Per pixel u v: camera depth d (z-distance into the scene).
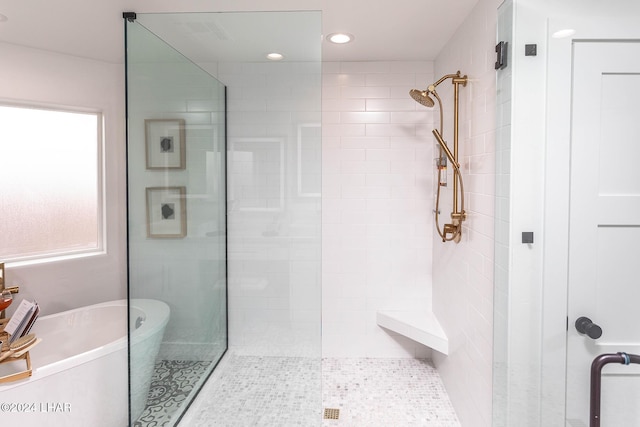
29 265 2.48
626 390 1.37
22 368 1.97
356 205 2.85
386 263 2.87
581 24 1.35
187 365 1.90
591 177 1.38
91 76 2.71
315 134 1.75
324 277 2.89
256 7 1.89
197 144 1.83
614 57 1.34
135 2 1.82
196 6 1.86
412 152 2.80
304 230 1.79
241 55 1.75
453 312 2.28
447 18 2.03
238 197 1.81
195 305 1.90
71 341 2.54
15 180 2.51
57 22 2.08
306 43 1.71
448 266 2.39
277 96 1.75
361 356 2.92
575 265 1.41
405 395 2.45
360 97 2.79
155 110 1.85
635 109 1.34
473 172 1.91
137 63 1.83
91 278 2.75
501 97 1.53
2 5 1.85
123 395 2.10
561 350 1.44
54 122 2.65
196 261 1.88
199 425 1.90
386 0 1.82
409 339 2.92
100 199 2.83
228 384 1.87
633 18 1.32
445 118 2.46
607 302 1.40
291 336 1.82
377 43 2.41
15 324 1.95
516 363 1.50
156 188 1.88
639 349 1.39
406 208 2.83
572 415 1.45
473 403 1.92
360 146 2.81
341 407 2.32
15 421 1.71
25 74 2.46
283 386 1.83
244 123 1.78
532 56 1.40
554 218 1.41
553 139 1.39
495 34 1.62
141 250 1.92
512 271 1.47
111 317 2.73
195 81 1.79
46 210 2.63
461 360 2.12
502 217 1.53
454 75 2.03
